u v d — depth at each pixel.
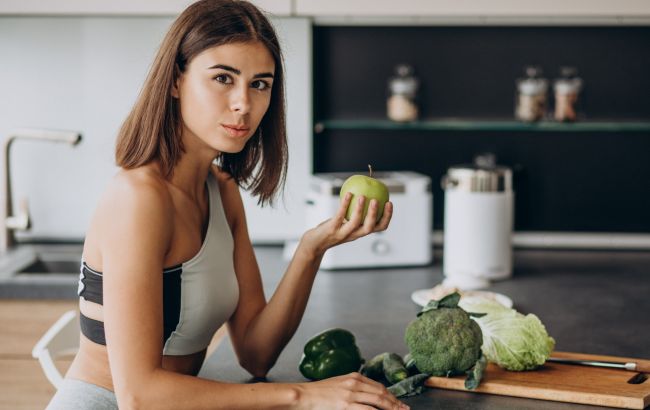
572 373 1.53
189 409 1.28
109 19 2.96
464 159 3.14
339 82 3.12
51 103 3.01
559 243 3.11
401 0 2.75
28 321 2.50
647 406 1.41
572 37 3.08
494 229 2.54
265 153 1.58
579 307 2.20
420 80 3.12
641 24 2.99
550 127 3.00
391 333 1.93
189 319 1.45
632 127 2.99
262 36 1.35
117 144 1.40
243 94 1.34
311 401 1.31
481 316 1.51
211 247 1.48
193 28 1.33
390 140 3.14
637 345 1.82
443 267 2.76
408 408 1.35
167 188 1.37
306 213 2.80
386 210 1.43
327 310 2.16
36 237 3.08
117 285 1.29
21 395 2.48
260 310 1.67
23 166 3.04
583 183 3.14
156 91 1.36
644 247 3.08
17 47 2.98
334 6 2.75
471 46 3.11
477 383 1.44
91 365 1.44
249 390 1.30
